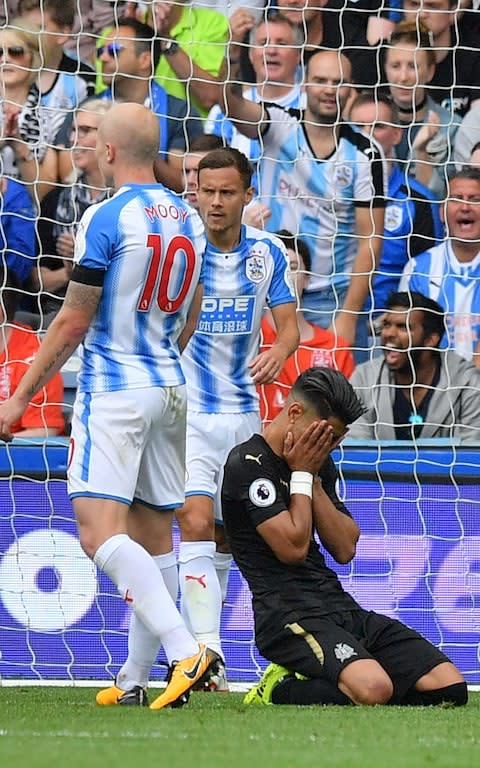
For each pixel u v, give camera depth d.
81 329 15.22
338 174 31.75
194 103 31.77
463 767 9.73
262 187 31.66
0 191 30.56
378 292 31.45
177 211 15.70
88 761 9.68
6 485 23.23
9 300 29.56
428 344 29.53
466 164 32.16
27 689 20.56
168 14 31.91
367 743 11.47
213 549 20.80
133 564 14.77
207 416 21.50
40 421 26.88
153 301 15.39
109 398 15.15
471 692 21.14
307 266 31.27
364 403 29.27
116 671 22.83
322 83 31.75
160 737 11.74
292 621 16.31
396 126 30.08
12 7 31.86
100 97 31.80
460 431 29.09
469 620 23.52
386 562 23.56
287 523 16.06
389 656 16.52
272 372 21.12
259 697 16.67
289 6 31.92
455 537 23.66
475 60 32.47
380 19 32.12
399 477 23.75
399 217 31.75
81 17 31.64
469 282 31.22
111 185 16.98
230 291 21.69
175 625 14.77
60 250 30.75
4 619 23.02
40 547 23.16
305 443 16.16
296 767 9.52
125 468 15.12
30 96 31.42
